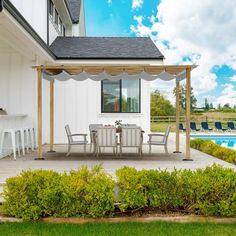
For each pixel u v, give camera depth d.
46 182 4.54
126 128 9.35
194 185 4.54
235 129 24.64
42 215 4.53
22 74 12.16
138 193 4.55
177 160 8.98
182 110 42.69
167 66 8.80
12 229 4.10
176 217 4.53
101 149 11.77
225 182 4.53
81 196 4.48
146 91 13.93
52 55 12.03
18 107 12.18
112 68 8.99
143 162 8.62
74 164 8.30
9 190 4.50
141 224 4.33
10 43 9.34
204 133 22.08
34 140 11.98
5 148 9.70
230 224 4.40
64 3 14.87
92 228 4.16
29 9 12.63
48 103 13.58
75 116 14.05
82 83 14.04
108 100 14.05
